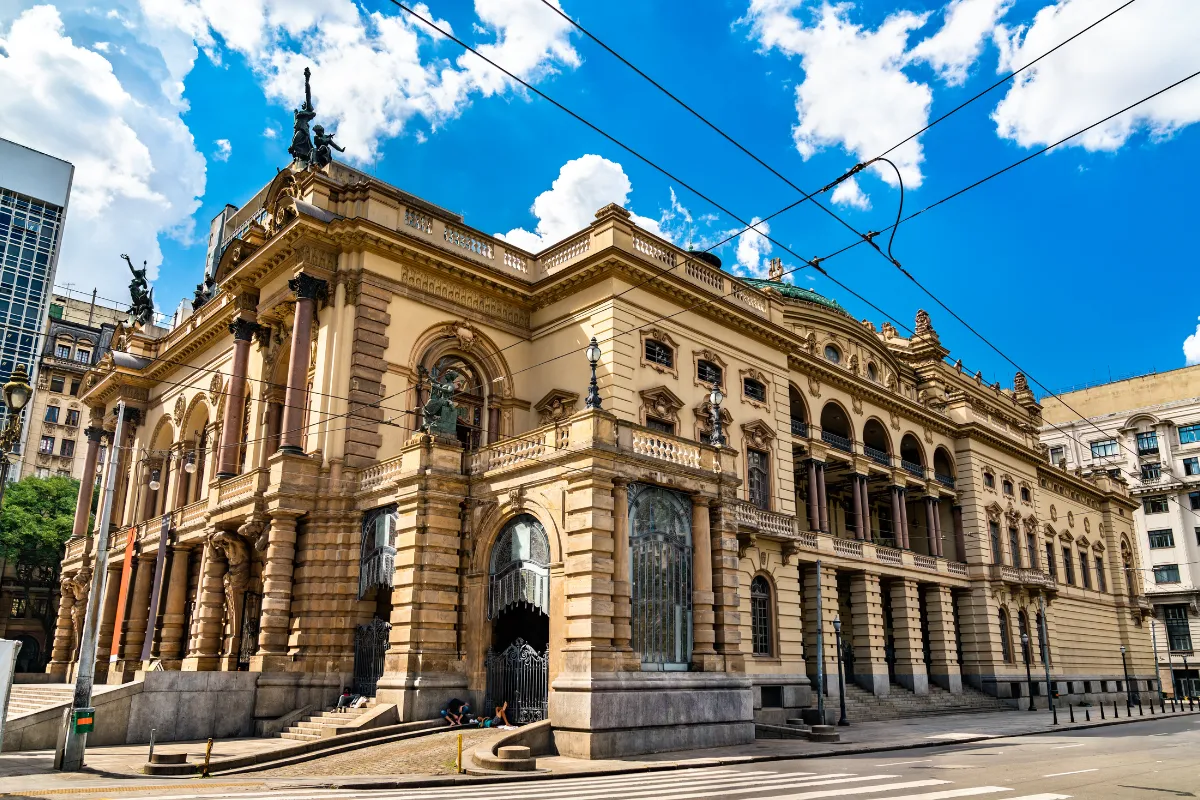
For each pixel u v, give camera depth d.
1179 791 15.21
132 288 50.50
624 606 22.64
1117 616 69.25
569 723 21.31
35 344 81.75
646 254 34.50
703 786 16.14
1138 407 91.62
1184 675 80.81
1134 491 87.06
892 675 44.72
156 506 43.81
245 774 18.86
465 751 20.30
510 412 34.31
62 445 78.25
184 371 43.41
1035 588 54.72
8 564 67.81
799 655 36.50
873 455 46.81
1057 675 56.03
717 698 24.52
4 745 23.41
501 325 34.81
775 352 40.19
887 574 43.97
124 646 37.41
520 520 24.91
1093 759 21.78
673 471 25.12
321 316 31.16
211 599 31.56
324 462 28.86
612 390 31.58
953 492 52.25
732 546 26.62
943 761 21.52
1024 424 64.06
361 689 26.38
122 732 24.19
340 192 32.50
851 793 14.70
